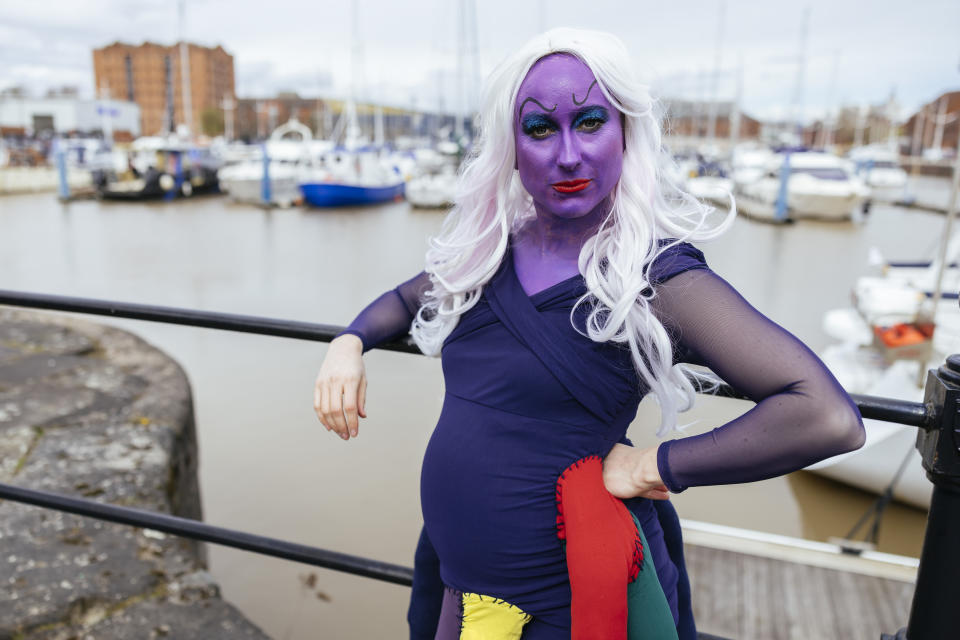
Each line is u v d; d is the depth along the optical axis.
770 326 0.96
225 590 4.43
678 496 5.58
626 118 1.10
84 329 6.05
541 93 1.07
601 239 1.09
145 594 2.62
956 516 1.04
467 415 1.15
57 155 30.70
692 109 55.03
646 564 1.07
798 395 0.90
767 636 3.26
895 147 72.69
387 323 1.36
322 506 5.44
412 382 8.12
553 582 1.11
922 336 5.95
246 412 7.34
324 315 13.07
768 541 3.95
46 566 2.71
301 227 24.16
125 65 124.00
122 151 37.28
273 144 32.88
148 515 1.77
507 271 1.15
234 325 1.54
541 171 1.08
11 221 24.97
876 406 1.06
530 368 1.08
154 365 5.21
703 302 1.00
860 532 5.07
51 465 3.59
